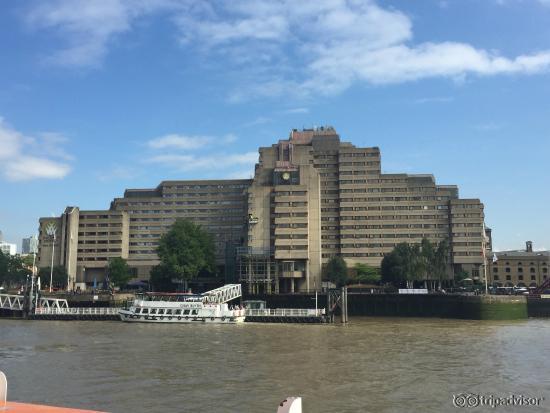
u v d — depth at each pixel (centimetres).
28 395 4181
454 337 8606
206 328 10212
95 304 15050
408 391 4403
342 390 4425
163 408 3797
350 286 19125
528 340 8138
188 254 17588
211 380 4797
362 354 6519
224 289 13338
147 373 5134
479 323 11900
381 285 19538
